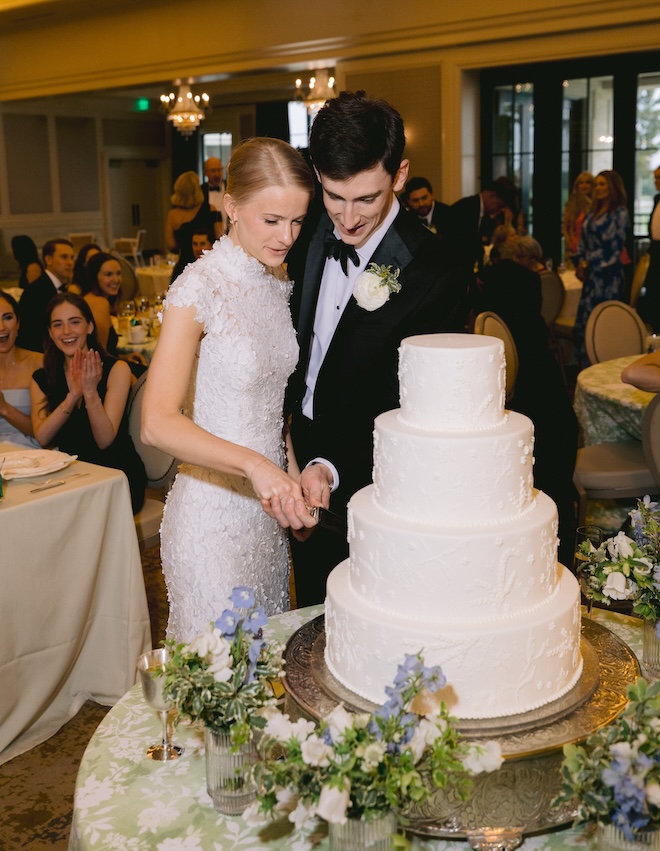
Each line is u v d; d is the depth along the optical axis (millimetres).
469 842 1340
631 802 1125
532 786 1331
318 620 1828
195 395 2184
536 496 1620
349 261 2344
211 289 2045
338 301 2383
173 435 1917
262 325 2146
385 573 1480
